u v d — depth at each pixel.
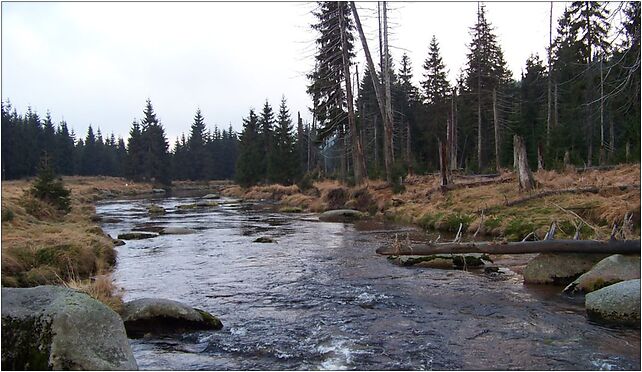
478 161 41.84
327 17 32.22
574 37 26.75
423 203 22.09
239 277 11.04
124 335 5.46
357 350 6.36
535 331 6.95
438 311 8.09
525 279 10.10
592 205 13.70
